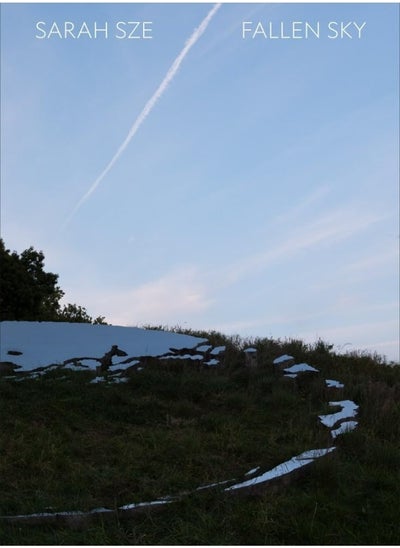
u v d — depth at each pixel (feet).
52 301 76.69
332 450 23.27
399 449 24.95
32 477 21.17
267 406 32.37
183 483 20.75
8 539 16.60
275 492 20.06
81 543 16.48
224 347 44.52
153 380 35.86
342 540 16.72
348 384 35.81
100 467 22.36
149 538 16.92
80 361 39.78
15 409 29.12
